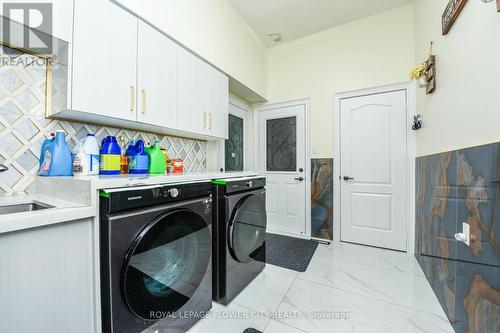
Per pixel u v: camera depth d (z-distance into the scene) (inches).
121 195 35.4
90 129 56.3
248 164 133.1
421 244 81.7
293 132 123.1
